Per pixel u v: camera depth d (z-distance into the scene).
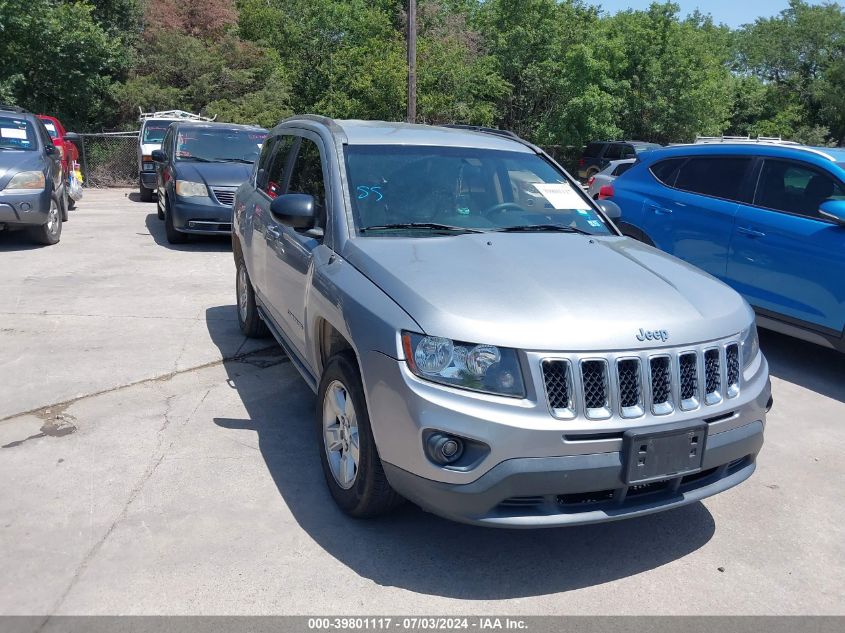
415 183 4.34
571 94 31.81
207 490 3.90
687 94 31.58
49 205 10.23
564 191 4.76
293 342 4.76
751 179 6.72
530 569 3.34
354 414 3.52
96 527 3.51
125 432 4.59
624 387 3.09
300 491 3.94
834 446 4.82
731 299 3.69
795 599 3.18
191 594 3.04
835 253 5.84
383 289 3.41
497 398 2.99
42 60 22.75
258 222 5.63
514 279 3.41
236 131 12.32
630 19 33.47
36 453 4.26
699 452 3.17
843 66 46.66
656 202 7.51
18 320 6.87
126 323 6.92
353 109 29.11
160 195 13.47
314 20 32.22
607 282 3.48
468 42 34.19
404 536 3.56
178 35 27.30
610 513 3.07
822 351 6.96
